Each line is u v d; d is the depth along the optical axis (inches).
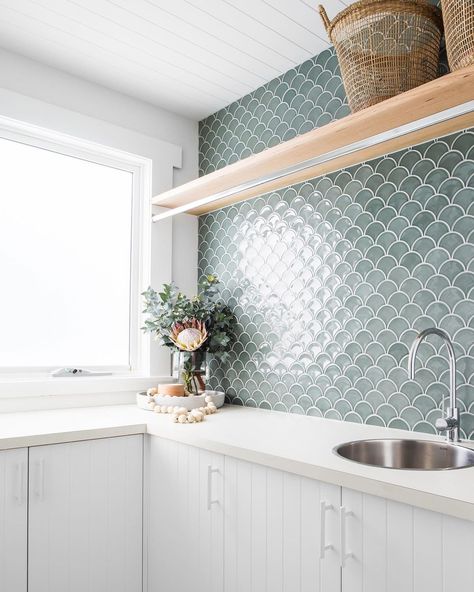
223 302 109.3
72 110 100.7
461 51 59.6
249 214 105.1
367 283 81.8
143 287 112.5
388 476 51.8
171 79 103.0
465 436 68.9
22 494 69.7
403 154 78.4
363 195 83.3
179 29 87.3
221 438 70.4
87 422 81.7
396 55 68.1
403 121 70.4
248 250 104.7
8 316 96.1
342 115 89.4
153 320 110.0
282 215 97.4
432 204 74.4
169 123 116.0
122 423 81.1
